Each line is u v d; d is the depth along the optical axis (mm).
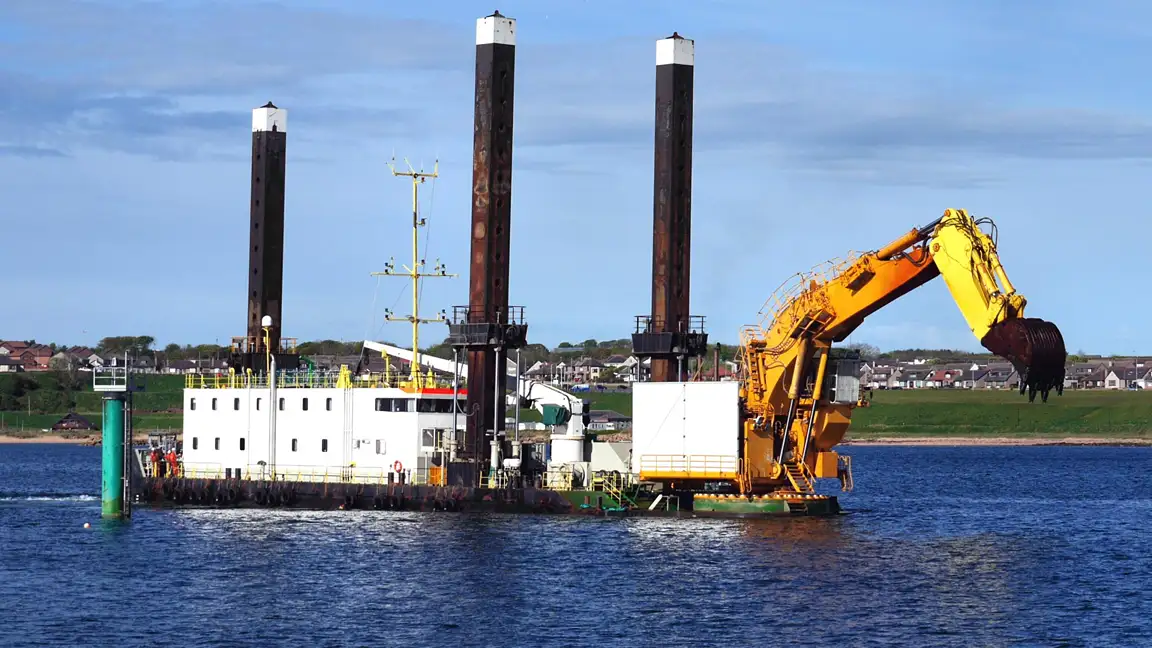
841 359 145625
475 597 107750
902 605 106125
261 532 139500
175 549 131000
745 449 143000
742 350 144750
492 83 146625
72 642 94625
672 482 147000
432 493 147250
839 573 118188
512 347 146750
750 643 94188
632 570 117938
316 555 126000
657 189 153125
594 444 151125
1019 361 124812
